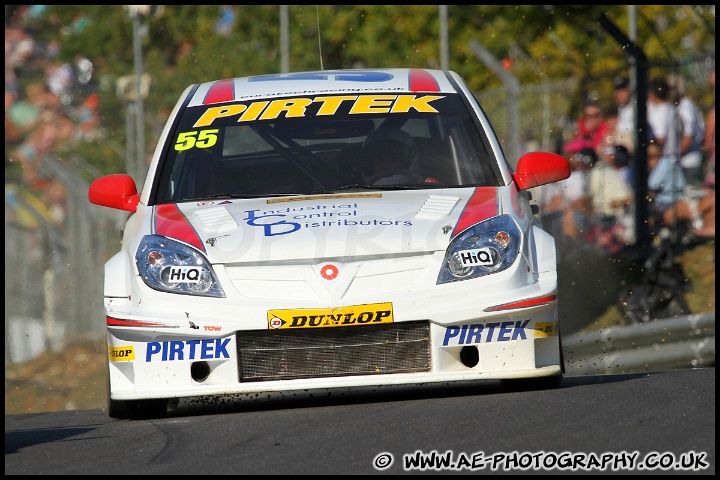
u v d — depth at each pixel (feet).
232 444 44.60
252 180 61.67
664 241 107.86
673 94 123.03
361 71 71.97
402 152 62.95
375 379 52.80
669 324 91.71
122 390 54.34
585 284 110.01
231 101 67.92
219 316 53.26
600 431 41.60
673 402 47.55
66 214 152.97
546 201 126.21
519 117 132.77
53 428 55.47
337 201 58.08
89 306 147.13
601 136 125.08
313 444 43.01
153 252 55.52
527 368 53.93
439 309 52.95
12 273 148.46
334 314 52.70
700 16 169.07
